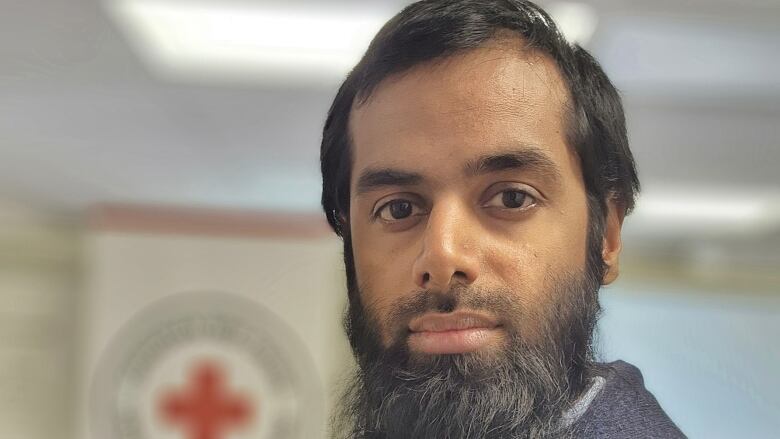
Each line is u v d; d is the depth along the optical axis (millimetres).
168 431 1897
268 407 1915
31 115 1906
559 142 565
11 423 2498
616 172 629
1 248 2693
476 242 537
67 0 1394
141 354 1916
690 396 3262
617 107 638
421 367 537
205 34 1534
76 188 2508
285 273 1963
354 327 625
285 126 1986
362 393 605
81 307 2682
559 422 534
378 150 569
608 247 629
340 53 1592
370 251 576
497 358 528
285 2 1398
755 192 2594
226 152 2191
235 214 1977
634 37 1481
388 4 1388
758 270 3432
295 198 2613
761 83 1708
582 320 569
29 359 2578
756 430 3238
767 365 3291
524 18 583
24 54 1597
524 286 537
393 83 571
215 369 1923
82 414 1894
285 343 1938
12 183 2447
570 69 593
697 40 1495
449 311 532
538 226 547
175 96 1806
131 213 1967
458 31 565
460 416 520
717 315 3350
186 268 1954
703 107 1857
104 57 1609
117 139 2088
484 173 544
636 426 534
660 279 3371
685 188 2580
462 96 552
